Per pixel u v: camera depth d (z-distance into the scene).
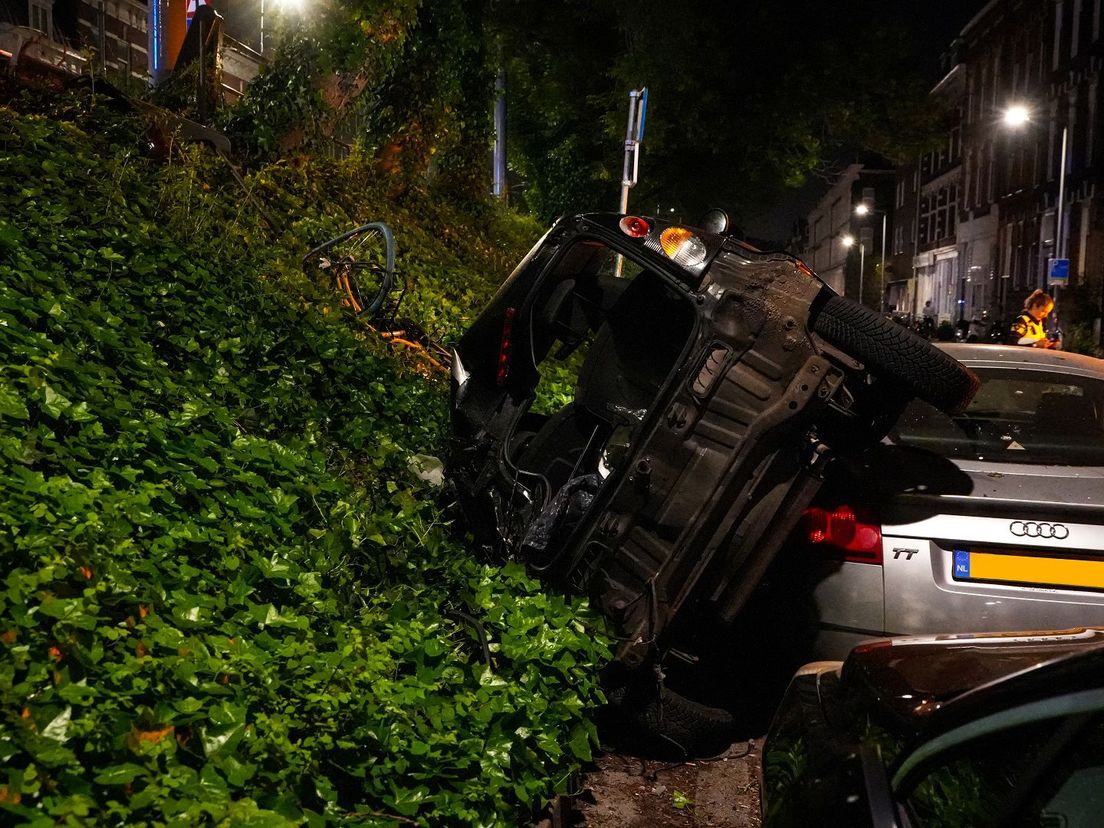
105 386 4.74
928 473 4.70
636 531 4.47
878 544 4.55
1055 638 3.01
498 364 5.75
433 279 13.26
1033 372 5.38
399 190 17.41
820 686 3.14
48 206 6.87
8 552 3.10
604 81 31.56
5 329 4.65
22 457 3.76
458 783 3.35
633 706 4.62
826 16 28.69
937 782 2.26
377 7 14.16
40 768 2.41
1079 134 49.91
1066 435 5.00
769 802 2.82
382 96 17.17
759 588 4.75
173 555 3.77
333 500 5.10
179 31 16.34
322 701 3.30
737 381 4.40
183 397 5.25
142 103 11.14
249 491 4.63
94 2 41.03
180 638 3.17
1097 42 47.91
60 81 10.61
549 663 4.23
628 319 5.47
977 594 4.42
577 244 5.27
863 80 29.00
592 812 4.13
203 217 8.95
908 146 30.80
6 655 2.70
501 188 29.08
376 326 9.99
